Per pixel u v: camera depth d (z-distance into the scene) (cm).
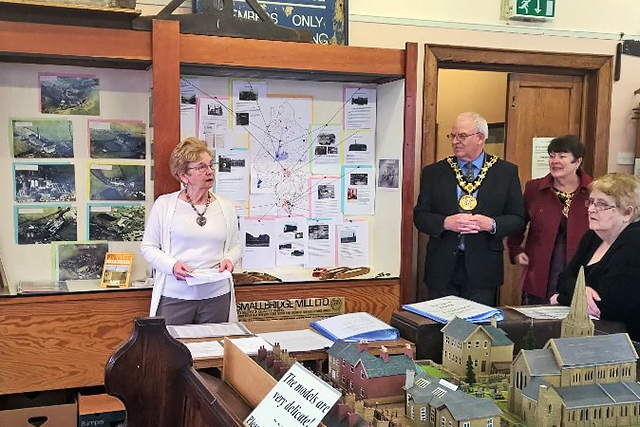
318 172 392
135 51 311
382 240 395
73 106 348
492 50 462
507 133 493
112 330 326
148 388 158
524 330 220
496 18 465
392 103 380
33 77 341
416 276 459
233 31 329
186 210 310
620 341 166
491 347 190
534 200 390
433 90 451
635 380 166
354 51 348
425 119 449
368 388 169
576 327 192
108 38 306
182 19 323
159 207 310
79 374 323
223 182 373
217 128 369
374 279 370
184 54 317
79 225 354
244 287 348
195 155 303
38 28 295
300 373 139
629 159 510
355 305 367
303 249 392
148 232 313
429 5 448
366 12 432
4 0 286
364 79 383
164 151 318
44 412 321
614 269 237
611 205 252
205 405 143
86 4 299
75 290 325
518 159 496
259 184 380
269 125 380
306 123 387
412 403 154
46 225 348
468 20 458
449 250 369
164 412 160
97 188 356
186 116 363
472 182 369
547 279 379
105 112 354
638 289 231
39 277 349
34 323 315
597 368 160
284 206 387
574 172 377
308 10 405
